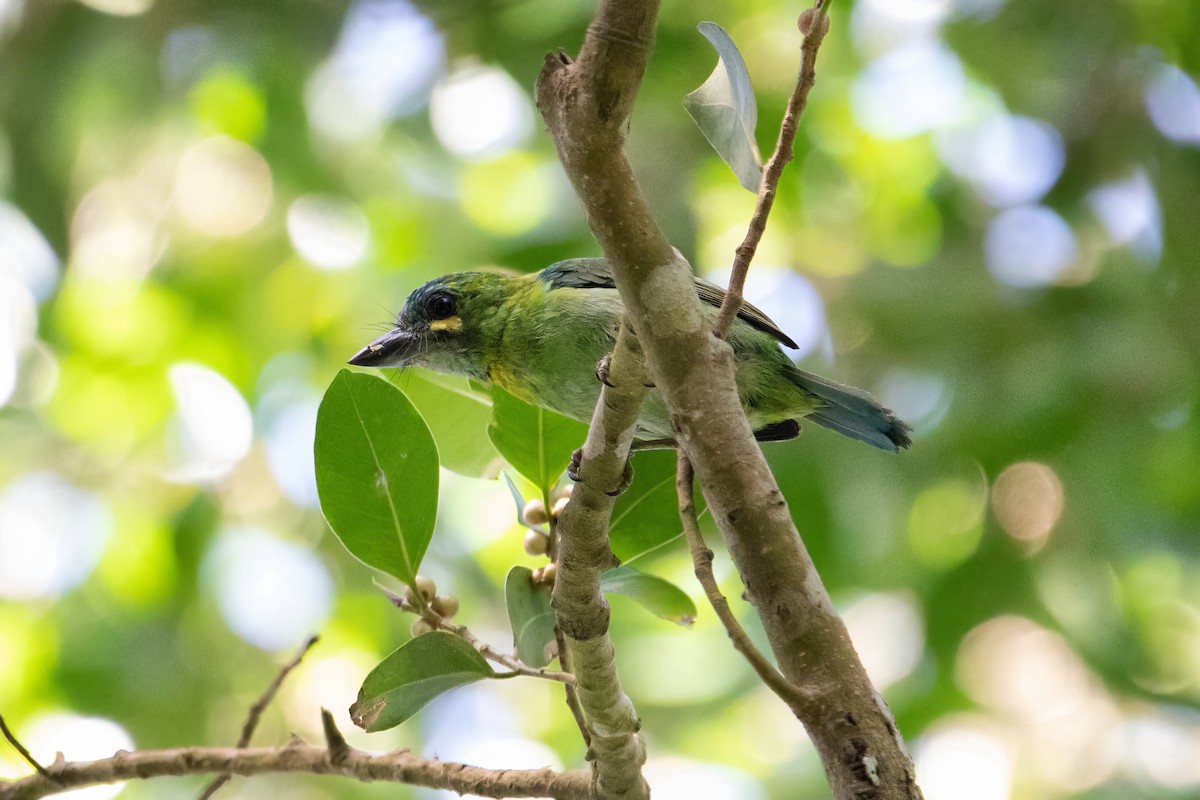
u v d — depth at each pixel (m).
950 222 12.03
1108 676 10.90
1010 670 12.22
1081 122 11.67
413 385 5.95
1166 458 11.10
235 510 12.59
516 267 11.64
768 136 11.76
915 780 3.16
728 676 11.51
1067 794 10.96
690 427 3.50
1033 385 11.09
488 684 12.82
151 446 12.80
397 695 4.48
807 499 10.74
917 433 11.27
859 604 12.02
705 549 3.83
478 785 4.65
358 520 4.73
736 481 3.44
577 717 4.58
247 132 12.04
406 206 12.45
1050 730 11.67
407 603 4.79
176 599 12.21
